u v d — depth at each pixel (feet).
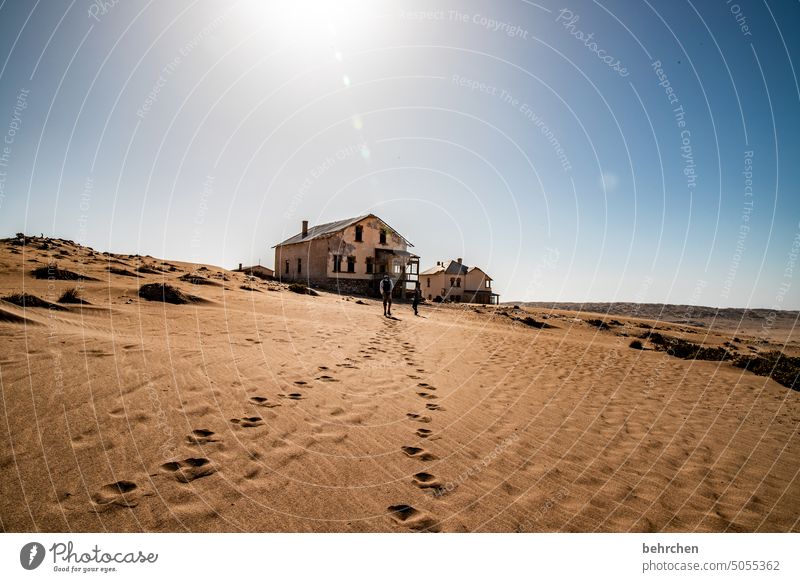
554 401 18.35
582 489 10.48
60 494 7.95
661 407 18.69
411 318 53.98
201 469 9.37
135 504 7.93
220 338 23.39
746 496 10.71
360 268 109.19
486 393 18.65
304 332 29.96
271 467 9.86
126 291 37.27
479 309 82.74
